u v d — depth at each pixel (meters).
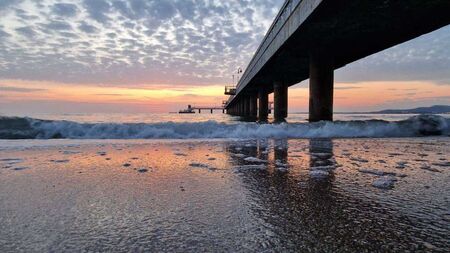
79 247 1.87
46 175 3.95
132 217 2.42
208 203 2.78
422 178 3.74
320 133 10.24
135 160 5.13
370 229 2.15
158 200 2.87
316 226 2.21
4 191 3.16
